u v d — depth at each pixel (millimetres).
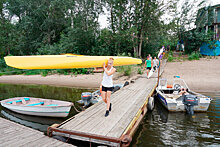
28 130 4426
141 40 23219
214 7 22422
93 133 3695
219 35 22828
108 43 24062
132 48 25641
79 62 3129
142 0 21828
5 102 7793
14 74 23109
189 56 22469
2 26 32062
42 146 3516
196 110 6859
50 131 4012
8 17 35844
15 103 7734
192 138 4711
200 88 10969
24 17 28516
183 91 7516
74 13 26094
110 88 4406
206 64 18641
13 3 33406
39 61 2740
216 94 9578
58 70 20688
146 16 22016
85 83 14336
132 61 4824
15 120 6520
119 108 5438
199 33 23594
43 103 7562
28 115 7051
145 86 9258
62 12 28406
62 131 3842
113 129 3891
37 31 30641
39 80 17094
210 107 7457
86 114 4902
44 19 30312
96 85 13414
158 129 5352
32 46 29969
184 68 17734
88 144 4074
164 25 22094
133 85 9609
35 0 27656
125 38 22656
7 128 4566
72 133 3727
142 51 26625
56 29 30969
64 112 6379
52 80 16641
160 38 26016
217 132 5039
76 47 24000
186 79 13508
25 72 23203
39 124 6105
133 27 21234
